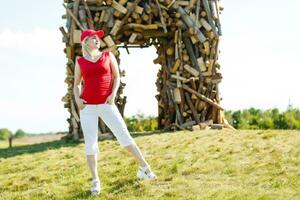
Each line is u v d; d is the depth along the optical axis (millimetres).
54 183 7703
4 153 11914
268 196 6102
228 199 6066
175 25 13688
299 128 18484
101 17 13078
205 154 9055
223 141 10461
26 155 10977
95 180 6609
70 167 8922
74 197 6633
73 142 12703
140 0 13273
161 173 7488
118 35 13578
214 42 13742
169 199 6176
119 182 7020
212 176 7254
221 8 14125
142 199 6242
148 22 13422
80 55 12984
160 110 14883
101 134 12805
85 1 12977
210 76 13719
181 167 7852
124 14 13250
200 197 6168
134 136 12742
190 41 13812
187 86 13672
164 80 14336
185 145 10219
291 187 6531
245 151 9070
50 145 12555
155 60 14547
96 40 6461
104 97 6527
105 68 6477
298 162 7930
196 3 13633
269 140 10156
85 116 6535
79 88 6602
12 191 7578
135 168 8023
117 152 10086
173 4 13484
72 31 12891
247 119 19469
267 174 7258
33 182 7973
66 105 13367
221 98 14008
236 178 7098
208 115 13797
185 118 13789
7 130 39000
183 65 13719
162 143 10812
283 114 19297
